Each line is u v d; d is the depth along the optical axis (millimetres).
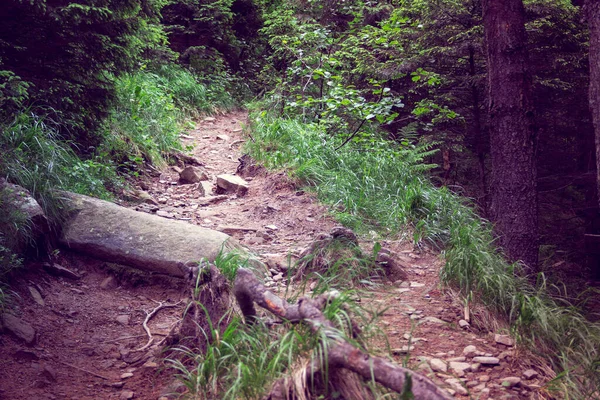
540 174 10172
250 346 3652
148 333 4781
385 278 5492
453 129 9805
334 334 3076
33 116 6988
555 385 3688
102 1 7641
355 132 9406
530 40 8812
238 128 13328
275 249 6422
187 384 3537
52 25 7312
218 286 4168
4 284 4777
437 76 8984
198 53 16359
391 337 4246
